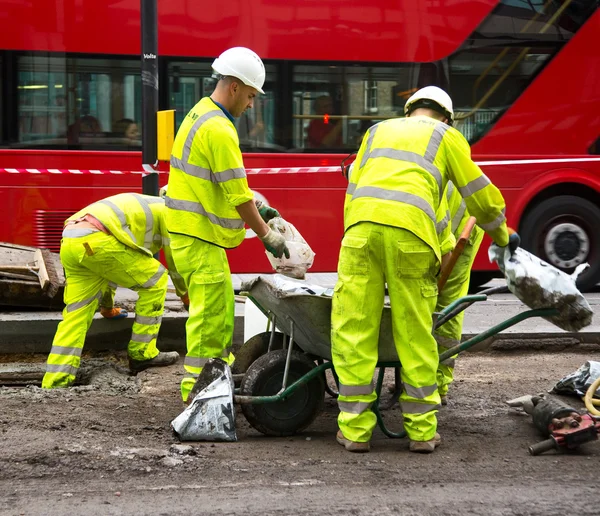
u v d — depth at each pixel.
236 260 10.23
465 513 3.90
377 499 4.07
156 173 8.00
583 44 10.45
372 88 10.24
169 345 7.48
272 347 5.66
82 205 9.94
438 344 5.68
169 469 4.46
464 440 5.11
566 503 4.04
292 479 4.35
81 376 6.77
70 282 6.43
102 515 3.83
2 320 7.42
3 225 9.86
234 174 5.18
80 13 9.84
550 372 6.85
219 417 5.00
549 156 10.44
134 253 6.43
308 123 10.20
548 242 10.62
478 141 10.38
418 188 4.65
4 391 6.09
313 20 10.13
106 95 9.92
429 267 4.71
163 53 9.92
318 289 5.26
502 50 10.38
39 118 9.86
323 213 10.26
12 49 9.76
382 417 5.66
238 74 5.29
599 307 9.46
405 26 10.24
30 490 4.12
